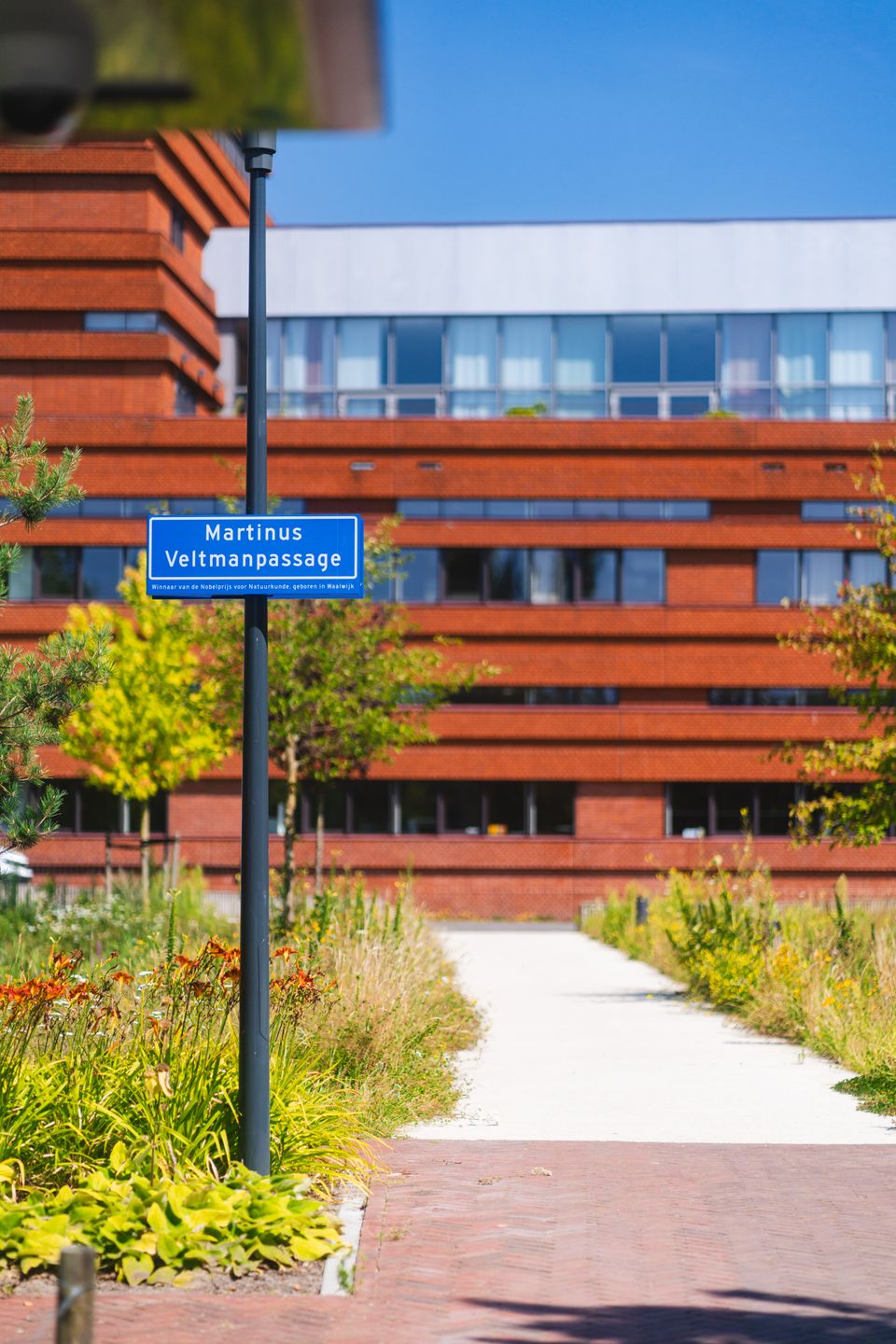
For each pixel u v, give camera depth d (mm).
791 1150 10016
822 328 45625
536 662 43062
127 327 42562
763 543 43156
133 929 20875
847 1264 7281
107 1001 10477
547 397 45625
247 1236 7230
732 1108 11633
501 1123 10992
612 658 43062
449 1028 14602
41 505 11406
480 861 42812
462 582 43344
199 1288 6773
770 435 43281
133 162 42156
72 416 42688
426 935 19844
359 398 45875
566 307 45688
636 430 43406
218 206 47656
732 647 43125
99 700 29672
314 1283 6852
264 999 8094
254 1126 8023
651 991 21219
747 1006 17203
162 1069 8594
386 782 43156
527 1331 6207
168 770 30406
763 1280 7004
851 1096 12180
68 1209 7395
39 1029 9789
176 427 42719
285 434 43125
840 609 20000
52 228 42375
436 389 45688
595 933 35219
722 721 42938
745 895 25281
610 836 43031
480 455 43281
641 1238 7715
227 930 22203
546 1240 7645
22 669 11383
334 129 3893
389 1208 8266
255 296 8406
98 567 42875
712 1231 7871
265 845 8148
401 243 46031
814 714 42844
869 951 17703
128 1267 6879
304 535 8156
